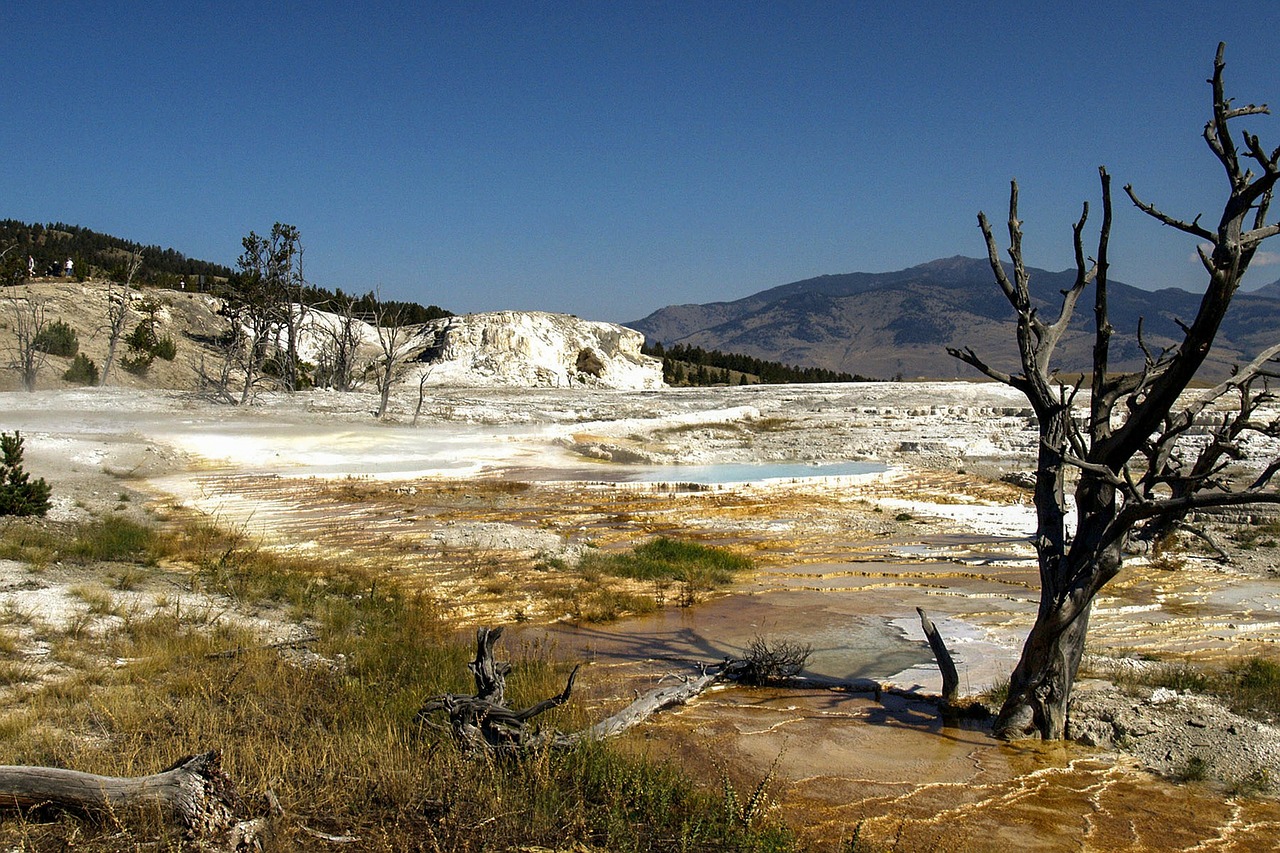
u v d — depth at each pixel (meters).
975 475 30.41
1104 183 8.25
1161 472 8.48
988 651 11.75
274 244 54.62
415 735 7.43
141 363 52.25
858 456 34.31
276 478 24.59
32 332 49.81
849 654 11.55
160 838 5.08
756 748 8.18
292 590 12.70
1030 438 36.81
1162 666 10.70
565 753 7.08
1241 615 13.78
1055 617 8.36
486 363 67.94
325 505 21.31
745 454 34.28
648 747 7.97
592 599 13.80
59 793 5.28
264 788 5.89
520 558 16.50
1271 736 8.10
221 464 26.27
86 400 37.72
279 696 8.29
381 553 16.38
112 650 9.44
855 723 8.90
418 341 74.50
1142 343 8.65
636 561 16.73
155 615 10.59
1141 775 7.65
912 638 12.33
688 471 30.52
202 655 9.46
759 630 12.66
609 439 37.12
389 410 40.22
